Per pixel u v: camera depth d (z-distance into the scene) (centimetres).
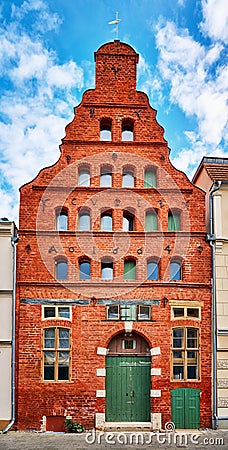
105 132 2073
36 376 1822
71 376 1831
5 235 1908
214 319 1895
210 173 2056
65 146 1991
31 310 1861
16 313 1856
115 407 1853
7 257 1891
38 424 1795
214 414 1836
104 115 2031
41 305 1866
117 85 2066
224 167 2125
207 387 1861
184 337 1884
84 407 1817
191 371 1880
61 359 1848
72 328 1859
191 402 1848
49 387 1819
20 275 1880
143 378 1875
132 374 1877
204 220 1967
